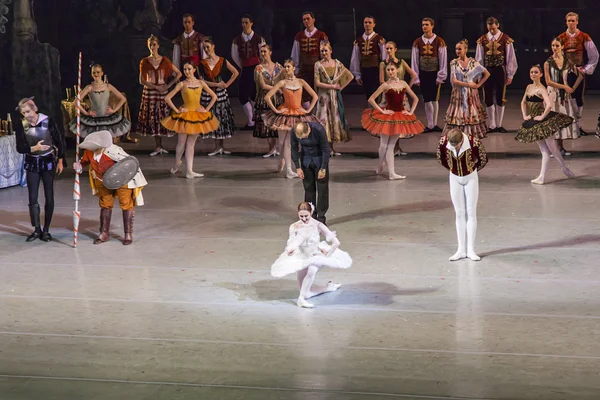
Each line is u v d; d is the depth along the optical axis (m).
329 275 21.27
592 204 27.56
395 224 25.83
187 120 32.34
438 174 32.81
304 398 14.57
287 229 25.55
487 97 42.41
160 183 32.12
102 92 34.28
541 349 16.47
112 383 15.36
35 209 24.97
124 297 19.92
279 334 17.55
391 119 31.56
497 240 23.92
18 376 15.73
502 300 19.22
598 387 14.77
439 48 42.28
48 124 24.73
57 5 46.56
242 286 20.55
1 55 40.66
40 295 20.16
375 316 18.44
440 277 20.91
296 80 31.95
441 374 15.46
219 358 16.39
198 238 24.75
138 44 46.72
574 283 20.22
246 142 41.09
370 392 14.76
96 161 23.89
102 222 24.53
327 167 25.20
